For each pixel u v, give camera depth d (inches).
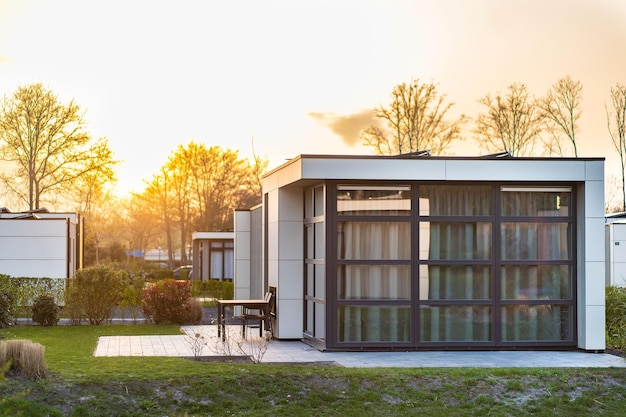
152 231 2304.4
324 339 526.0
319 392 384.2
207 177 1846.7
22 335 603.2
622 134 1270.9
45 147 1569.9
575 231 542.0
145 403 355.9
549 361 484.4
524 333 537.0
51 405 344.5
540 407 376.5
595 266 533.3
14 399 337.1
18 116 1551.4
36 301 701.3
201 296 1208.2
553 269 541.3
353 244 527.5
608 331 563.8
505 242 537.6
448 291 532.4
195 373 395.9
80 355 464.1
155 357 460.8
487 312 534.3
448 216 532.1
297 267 597.6
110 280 720.3
